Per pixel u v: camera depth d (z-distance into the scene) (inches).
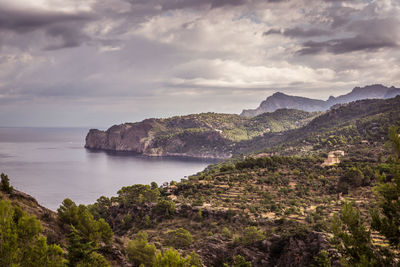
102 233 1991.9
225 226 3462.1
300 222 3043.8
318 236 2357.3
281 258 2524.6
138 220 4355.3
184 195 5024.6
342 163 5649.6
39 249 1006.4
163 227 3875.5
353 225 881.5
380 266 792.3
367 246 832.3
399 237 808.3
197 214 3954.2
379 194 875.4
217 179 5644.7
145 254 1870.1
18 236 1013.2
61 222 1894.7
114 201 5452.8
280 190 4505.4
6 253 915.4
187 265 1290.6
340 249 887.1
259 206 3853.3
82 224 1950.1
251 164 6491.1
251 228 2871.6
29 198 2006.6
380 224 836.0
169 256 1237.7
